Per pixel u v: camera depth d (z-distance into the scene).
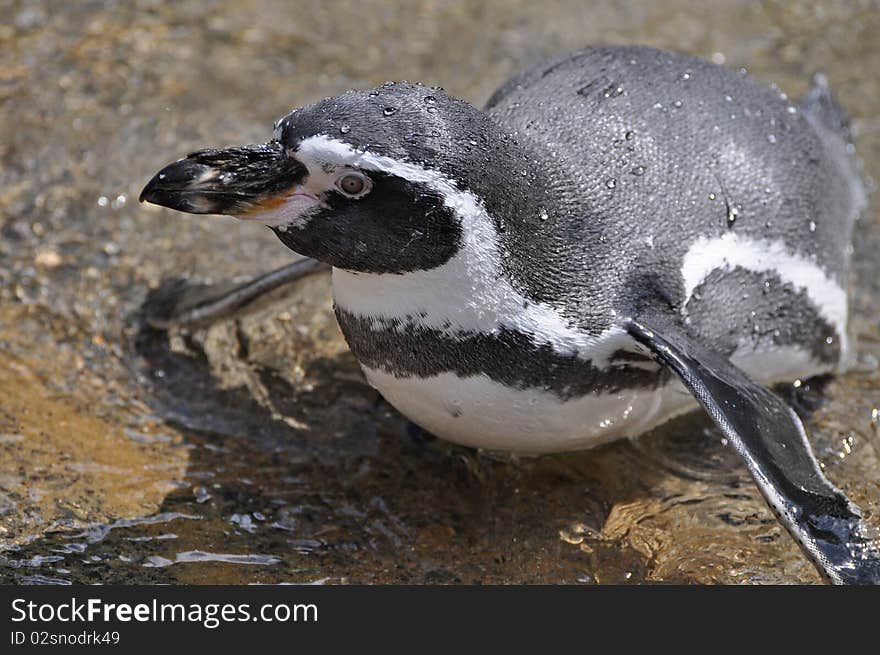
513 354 11.00
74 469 12.68
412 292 10.84
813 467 10.91
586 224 11.30
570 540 12.23
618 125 11.97
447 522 12.43
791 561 11.97
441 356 11.11
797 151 12.95
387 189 10.28
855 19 20.03
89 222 15.77
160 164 16.77
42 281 14.91
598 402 11.63
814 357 13.34
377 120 10.25
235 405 13.67
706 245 11.80
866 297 15.27
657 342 11.09
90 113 17.44
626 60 12.91
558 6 20.09
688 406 12.97
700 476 12.89
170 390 13.81
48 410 13.37
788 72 18.97
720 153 12.22
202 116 17.61
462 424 11.70
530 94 12.39
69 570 11.62
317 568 11.88
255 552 11.99
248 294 13.88
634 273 11.38
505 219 10.66
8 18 18.94
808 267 12.70
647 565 11.96
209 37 18.98
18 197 16.00
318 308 14.89
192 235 15.72
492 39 19.36
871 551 10.30
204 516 12.34
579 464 12.97
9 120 17.19
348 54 18.94
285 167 10.48
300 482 12.81
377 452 13.20
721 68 13.31
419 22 19.62
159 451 13.04
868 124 18.00
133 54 18.53
